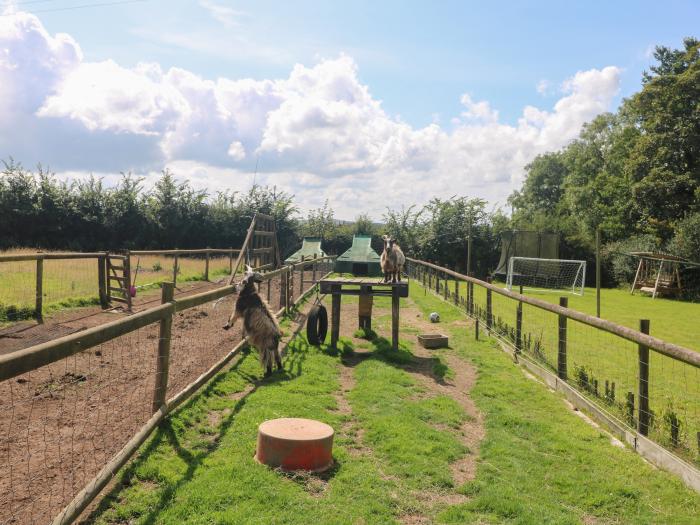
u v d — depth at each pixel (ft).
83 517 13.65
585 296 100.17
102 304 43.47
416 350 39.09
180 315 41.63
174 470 16.43
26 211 113.29
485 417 25.36
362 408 24.41
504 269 115.24
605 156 173.99
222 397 23.89
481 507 16.21
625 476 19.22
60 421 19.06
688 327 64.23
